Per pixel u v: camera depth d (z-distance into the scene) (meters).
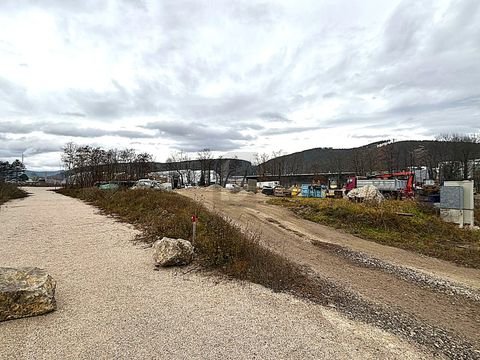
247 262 8.18
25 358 4.16
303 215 19.56
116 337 4.73
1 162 82.81
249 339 4.83
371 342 5.00
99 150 55.94
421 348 4.96
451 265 10.52
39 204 26.30
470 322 6.21
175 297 6.34
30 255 9.16
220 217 12.81
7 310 5.09
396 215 16.36
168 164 83.56
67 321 5.18
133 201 20.38
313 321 5.60
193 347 4.54
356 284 8.18
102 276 7.44
